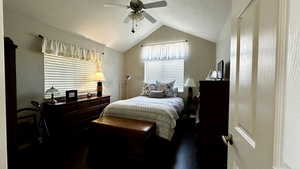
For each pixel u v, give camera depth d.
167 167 2.12
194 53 4.56
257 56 0.64
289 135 0.42
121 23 3.85
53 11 2.79
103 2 2.97
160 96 4.11
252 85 0.69
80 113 3.27
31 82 2.85
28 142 2.61
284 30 0.45
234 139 0.92
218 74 3.20
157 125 2.63
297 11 0.40
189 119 4.27
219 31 3.39
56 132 2.86
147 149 2.37
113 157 2.37
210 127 2.12
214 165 2.13
